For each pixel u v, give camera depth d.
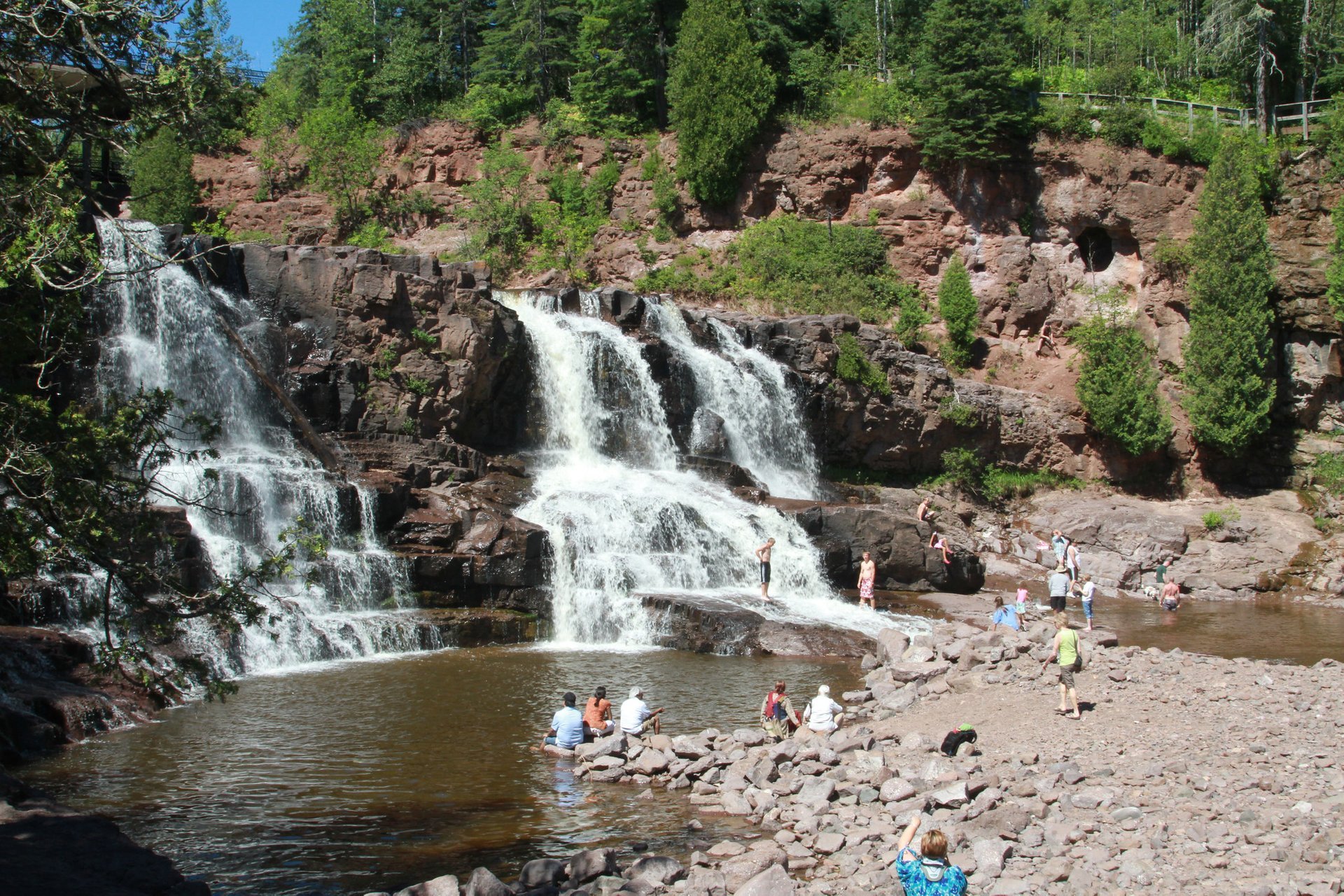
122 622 11.34
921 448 42.12
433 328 33.19
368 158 51.47
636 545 28.78
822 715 16.39
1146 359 43.81
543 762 15.10
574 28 59.56
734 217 51.19
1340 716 15.07
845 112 50.56
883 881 10.36
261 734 16.31
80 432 10.16
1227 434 42.91
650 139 53.66
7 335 10.23
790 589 30.14
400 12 65.81
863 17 61.47
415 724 17.08
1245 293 43.50
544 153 53.44
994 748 14.77
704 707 18.69
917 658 21.12
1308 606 35.16
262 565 11.65
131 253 28.25
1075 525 39.66
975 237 47.53
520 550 26.39
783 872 10.07
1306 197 46.00
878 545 32.34
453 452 31.30
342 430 31.08
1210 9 58.91
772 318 41.31
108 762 14.70
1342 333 43.44
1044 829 11.29
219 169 52.62
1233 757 13.47
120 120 10.48
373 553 25.12
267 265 31.58
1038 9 65.69
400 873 10.99
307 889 10.54
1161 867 10.13
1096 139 47.25
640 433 36.50
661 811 13.15
